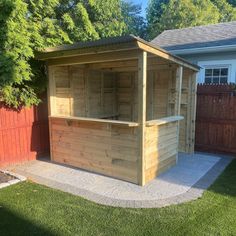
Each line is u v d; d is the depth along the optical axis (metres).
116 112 7.77
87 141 5.03
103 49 4.17
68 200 3.73
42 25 5.92
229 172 5.02
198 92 6.70
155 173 4.74
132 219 3.19
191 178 4.69
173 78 6.55
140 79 4.08
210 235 2.84
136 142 4.30
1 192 3.98
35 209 3.44
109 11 8.52
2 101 5.01
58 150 5.59
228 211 3.38
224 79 7.66
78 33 7.11
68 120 5.25
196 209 3.44
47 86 5.52
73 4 7.33
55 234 2.87
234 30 8.95
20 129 5.46
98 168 4.94
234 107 6.22
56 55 4.86
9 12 4.38
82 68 6.37
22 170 5.11
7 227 3.01
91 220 3.16
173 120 5.07
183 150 6.65
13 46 4.52
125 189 4.16
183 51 7.97
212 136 6.63
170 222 3.11
